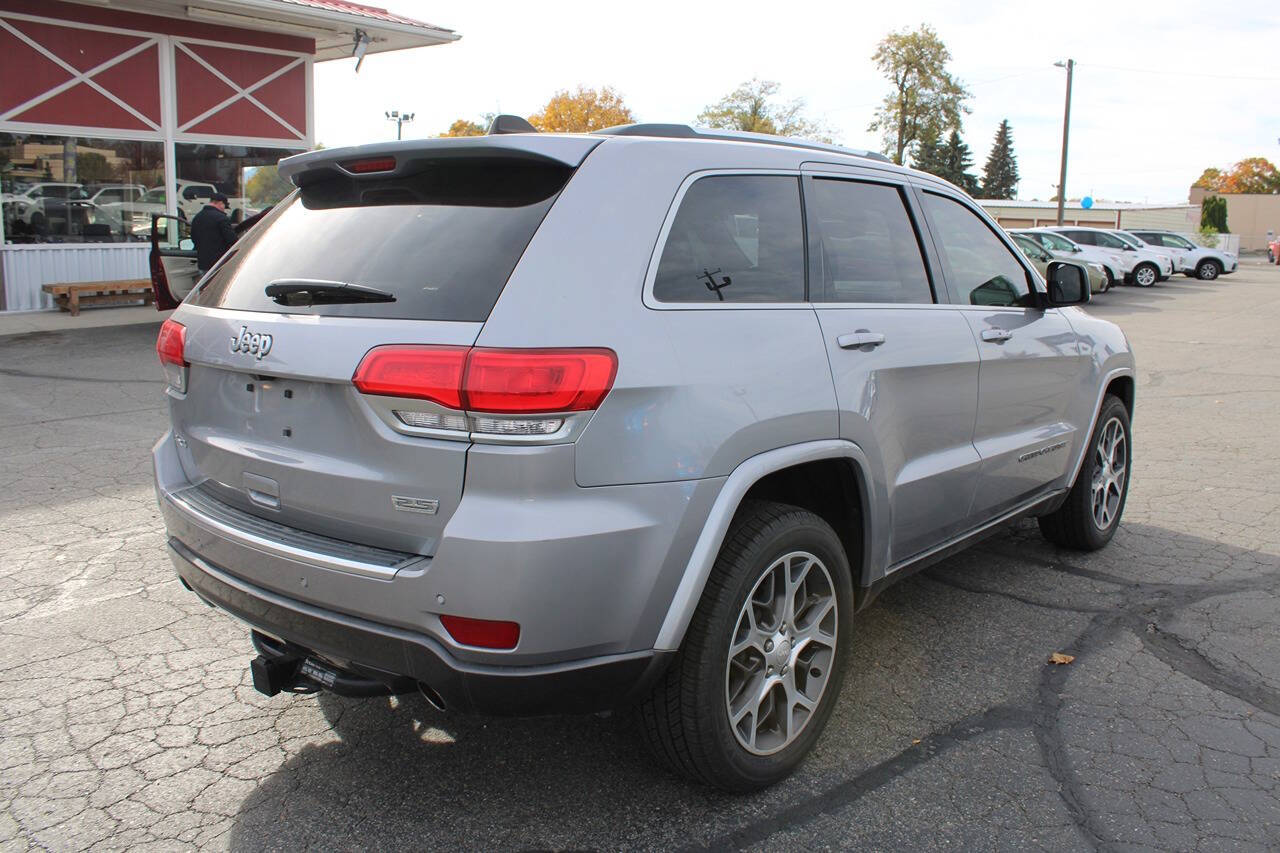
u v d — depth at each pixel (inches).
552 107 2351.1
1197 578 186.7
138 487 235.9
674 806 113.0
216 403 115.6
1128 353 202.4
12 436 285.1
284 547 102.3
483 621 91.9
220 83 602.9
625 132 113.5
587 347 94.3
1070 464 184.1
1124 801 113.8
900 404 131.6
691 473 100.1
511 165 105.6
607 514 94.7
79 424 301.3
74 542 198.5
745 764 111.4
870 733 129.4
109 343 457.1
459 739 128.0
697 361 102.9
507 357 90.8
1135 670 148.0
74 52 540.4
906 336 133.3
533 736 128.9
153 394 347.9
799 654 120.6
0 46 514.6
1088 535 196.5
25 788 115.9
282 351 103.3
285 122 639.8
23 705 135.3
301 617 102.2
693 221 111.0
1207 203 2738.7
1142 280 1143.0
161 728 129.8
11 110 522.6
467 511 91.5
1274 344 588.1
